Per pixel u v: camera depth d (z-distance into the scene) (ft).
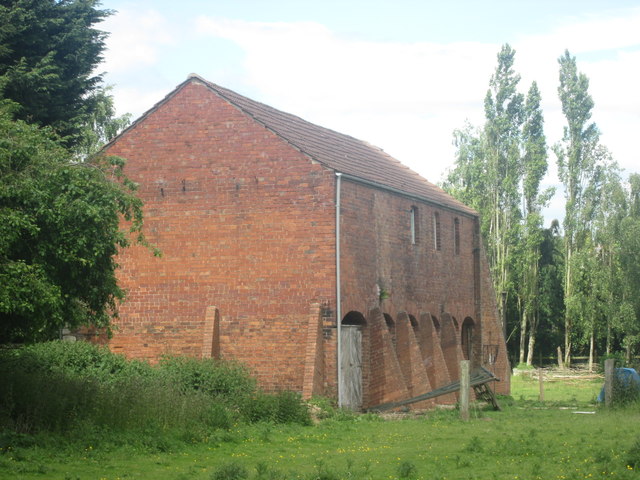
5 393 64.08
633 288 228.43
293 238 97.09
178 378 83.66
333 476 50.72
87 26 128.36
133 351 100.53
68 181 63.36
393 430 79.10
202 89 101.65
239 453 63.52
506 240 236.84
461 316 136.15
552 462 57.26
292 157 97.91
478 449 62.80
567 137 253.03
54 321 61.52
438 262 127.34
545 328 270.87
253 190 98.78
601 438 69.41
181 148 101.50
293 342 95.61
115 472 52.75
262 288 97.40
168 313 99.96
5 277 57.77
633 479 50.29
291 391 86.53
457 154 245.86
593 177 250.37
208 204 100.01
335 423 82.58
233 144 99.96
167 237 100.89
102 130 170.50
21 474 49.88
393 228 111.86
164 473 53.36
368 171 112.57
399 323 111.65
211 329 97.04
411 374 110.01
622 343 236.63
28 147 63.16
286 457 61.82
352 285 99.30
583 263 239.91
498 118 239.09
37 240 61.98
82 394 67.15
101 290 67.10
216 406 75.92
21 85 114.52
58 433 61.46
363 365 103.50
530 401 126.93
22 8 116.16
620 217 236.02
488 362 145.07
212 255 99.35
